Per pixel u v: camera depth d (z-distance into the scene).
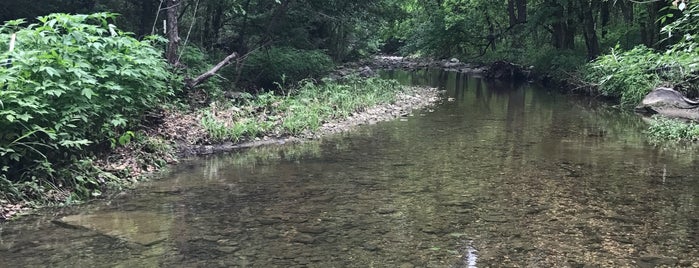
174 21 11.22
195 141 8.80
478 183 6.77
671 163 7.97
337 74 22.94
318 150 8.95
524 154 8.62
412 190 6.44
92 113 6.77
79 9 15.12
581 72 19.98
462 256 4.40
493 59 32.34
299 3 17.97
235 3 16.67
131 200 6.00
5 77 5.83
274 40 18.00
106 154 7.23
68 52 6.84
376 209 5.68
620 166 7.77
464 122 12.27
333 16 19.19
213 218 5.37
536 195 6.23
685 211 5.62
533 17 25.44
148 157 7.59
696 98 13.95
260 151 8.87
